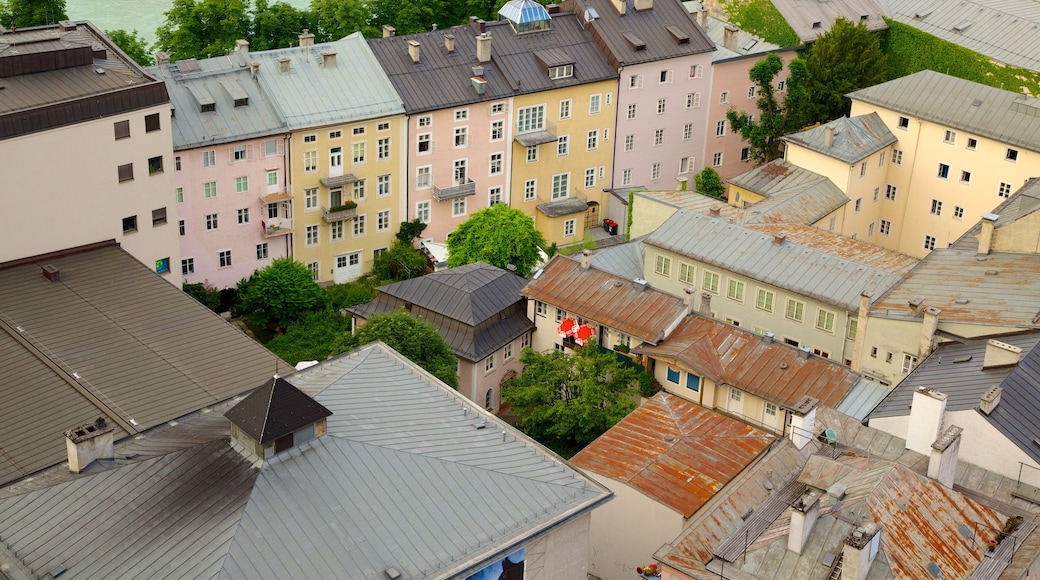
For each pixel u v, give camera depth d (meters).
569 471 71.19
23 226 108.62
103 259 111.62
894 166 153.88
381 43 151.62
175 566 60.50
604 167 167.50
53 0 169.12
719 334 115.81
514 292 128.75
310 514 63.69
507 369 127.06
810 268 123.50
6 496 65.69
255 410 66.00
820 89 165.00
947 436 74.88
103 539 62.47
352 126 144.25
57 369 92.88
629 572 92.75
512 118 156.00
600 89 161.38
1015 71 163.75
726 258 127.56
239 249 143.00
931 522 70.88
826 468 75.94
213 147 135.75
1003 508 75.56
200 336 99.56
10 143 105.50
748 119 168.88
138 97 113.44
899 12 178.50
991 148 144.25
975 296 109.44
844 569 65.94
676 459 93.81
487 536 65.00
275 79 143.25
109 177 113.31
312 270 149.38
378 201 150.62
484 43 153.88
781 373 109.69
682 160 174.62
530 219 142.25
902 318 109.00
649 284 128.38
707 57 168.25
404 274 150.50
